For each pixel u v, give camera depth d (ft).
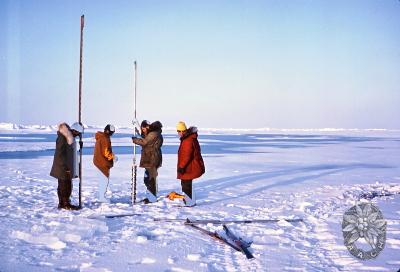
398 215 23.40
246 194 32.89
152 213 23.58
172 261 14.53
